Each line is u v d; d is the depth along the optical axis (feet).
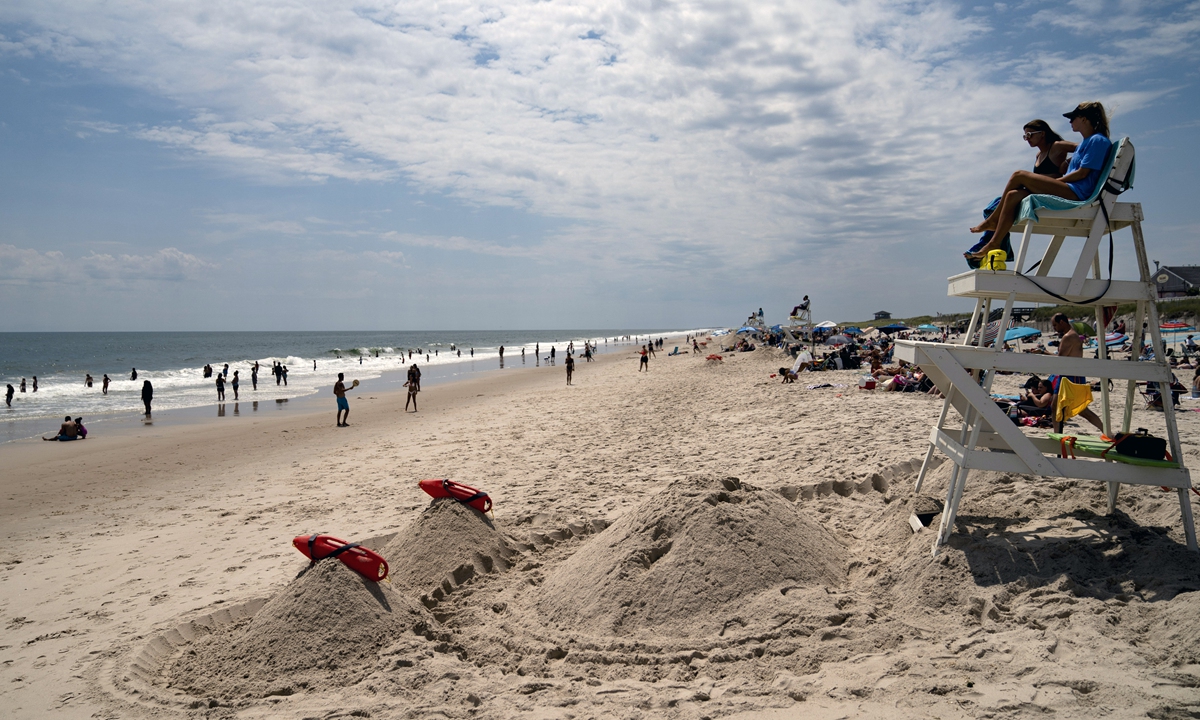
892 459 26.35
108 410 82.17
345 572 14.12
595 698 11.09
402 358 211.82
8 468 44.57
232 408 82.84
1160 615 10.86
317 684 12.19
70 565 22.17
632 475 30.27
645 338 534.78
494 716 10.74
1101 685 9.54
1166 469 13.02
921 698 9.95
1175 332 93.35
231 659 13.17
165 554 22.76
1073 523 14.70
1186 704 8.85
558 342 494.59
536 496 27.09
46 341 484.74
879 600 13.66
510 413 65.87
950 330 135.85
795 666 11.51
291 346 389.80
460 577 17.21
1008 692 9.76
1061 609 11.68
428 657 12.74
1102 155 13.35
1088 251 13.42
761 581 13.96
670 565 14.35
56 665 13.91
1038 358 13.67
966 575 13.23
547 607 15.01
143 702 11.99
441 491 19.89
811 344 109.70
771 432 37.27
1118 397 44.16
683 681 11.58
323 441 53.16
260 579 18.99
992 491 18.07
